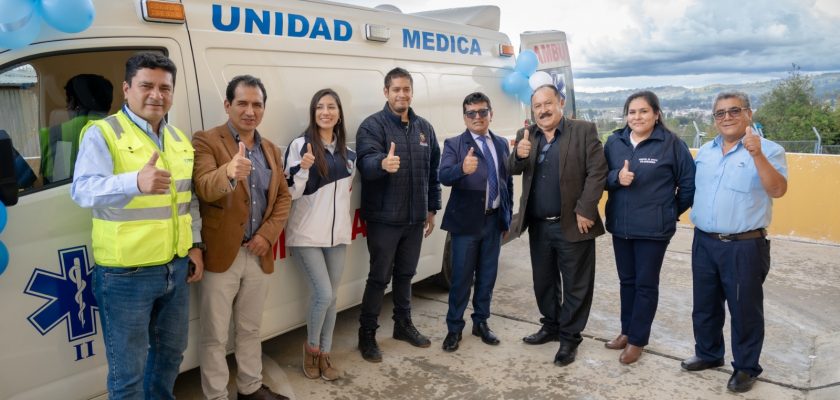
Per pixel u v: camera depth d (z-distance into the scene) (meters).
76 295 2.56
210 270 2.73
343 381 3.53
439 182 3.87
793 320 4.64
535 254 3.89
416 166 3.61
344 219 3.36
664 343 4.12
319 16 3.61
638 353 3.79
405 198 3.59
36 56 2.42
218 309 2.79
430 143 3.82
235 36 3.12
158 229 2.35
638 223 3.58
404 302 4.02
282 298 3.47
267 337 3.41
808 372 3.69
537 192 3.72
